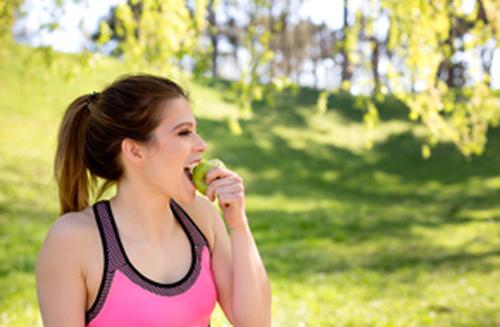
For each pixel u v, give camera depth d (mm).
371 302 7422
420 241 11352
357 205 14953
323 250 10430
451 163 19094
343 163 18969
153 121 1933
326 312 6895
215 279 2137
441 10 4926
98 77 16500
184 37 5016
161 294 1926
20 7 4809
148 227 1987
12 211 11000
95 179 2129
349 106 23797
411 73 5090
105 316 1903
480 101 5246
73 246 1892
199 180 2018
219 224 2213
